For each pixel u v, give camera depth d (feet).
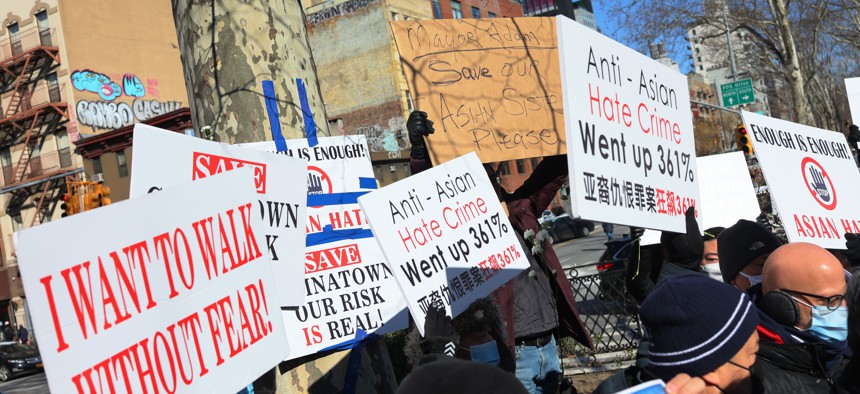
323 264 13.14
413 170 13.82
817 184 13.28
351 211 13.65
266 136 13.21
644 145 10.39
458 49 14.24
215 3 13.28
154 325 7.30
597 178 9.33
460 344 11.40
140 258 7.26
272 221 11.27
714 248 12.67
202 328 7.96
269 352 8.95
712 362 6.66
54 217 127.03
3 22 128.67
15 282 131.13
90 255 6.66
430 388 5.39
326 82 142.82
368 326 13.28
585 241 105.91
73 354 6.34
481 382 5.39
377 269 13.61
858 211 13.84
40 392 65.87
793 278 8.43
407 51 13.82
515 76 14.74
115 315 6.84
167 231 7.70
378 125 139.23
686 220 10.91
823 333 8.38
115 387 6.70
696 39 95.04
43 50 122.21
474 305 11.40
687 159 11.38
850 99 17.63
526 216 13.97
